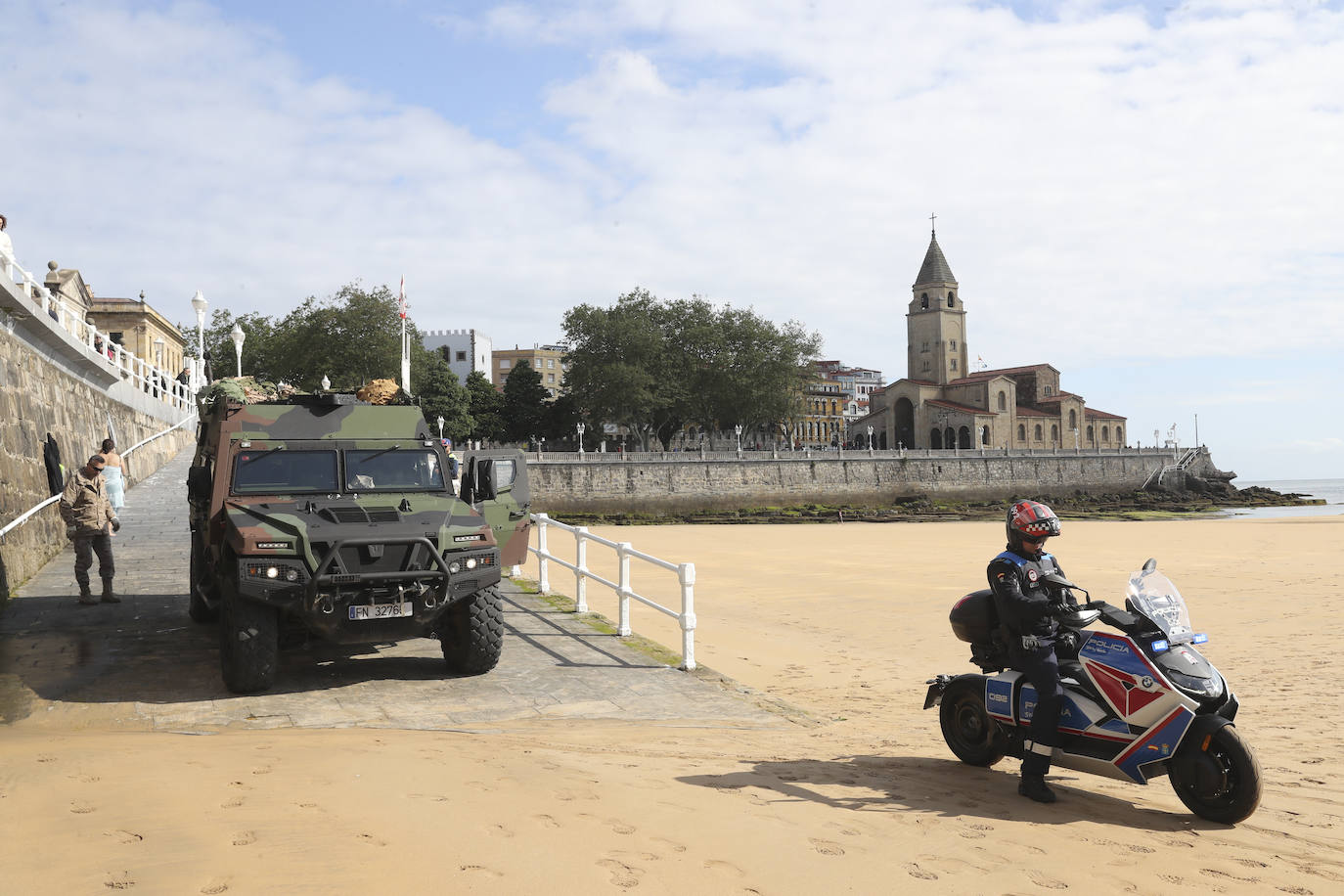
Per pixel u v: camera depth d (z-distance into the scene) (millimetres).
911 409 139250
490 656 9891
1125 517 84938
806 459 98250
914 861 4562
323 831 4129
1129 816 5785
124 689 9148
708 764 6605
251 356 99625
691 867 4156
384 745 6465
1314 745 8430
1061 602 6215
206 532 10469
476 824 4441
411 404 11328
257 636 8844
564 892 3701
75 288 48219
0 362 15891
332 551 8617
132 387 29312
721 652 14867
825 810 5430
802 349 112375
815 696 11586
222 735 7102
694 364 107688
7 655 10477
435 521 9297
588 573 13750
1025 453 113250
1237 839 5336
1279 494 116750
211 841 3914
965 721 6992
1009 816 5617
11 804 4301
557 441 117000
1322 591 22344
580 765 6094
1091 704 5957
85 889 3359
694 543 45625
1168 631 5773
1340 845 5316
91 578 15742
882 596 22375
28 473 17062
